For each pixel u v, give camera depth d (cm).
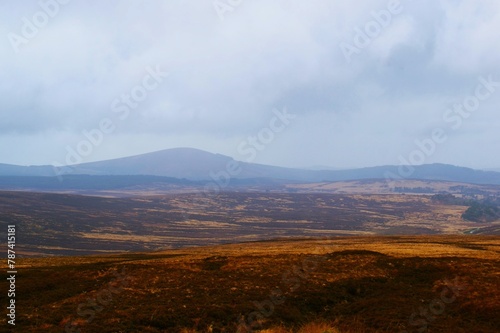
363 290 5388
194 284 5372
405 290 5300
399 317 4375
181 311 4438
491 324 4184
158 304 4612
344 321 4388
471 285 5188
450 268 6006
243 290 5169
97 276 5762
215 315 4406
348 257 6800
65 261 7531
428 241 10962
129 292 5034
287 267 6216
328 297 5081
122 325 4047
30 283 5381
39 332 3816
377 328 4162
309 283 5462
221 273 5912
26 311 4366
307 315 4644
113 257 8431
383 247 8500
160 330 4059
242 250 9094
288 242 12319
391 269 6144
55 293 5025
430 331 4044
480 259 6444
